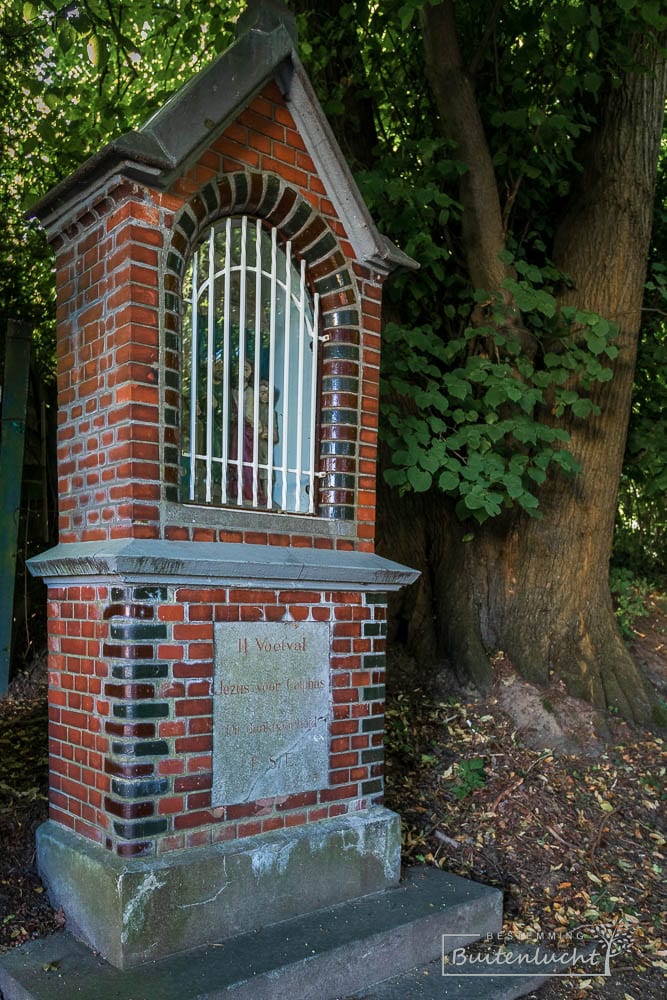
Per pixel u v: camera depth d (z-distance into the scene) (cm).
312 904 384
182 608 347
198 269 393
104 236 362
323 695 402
